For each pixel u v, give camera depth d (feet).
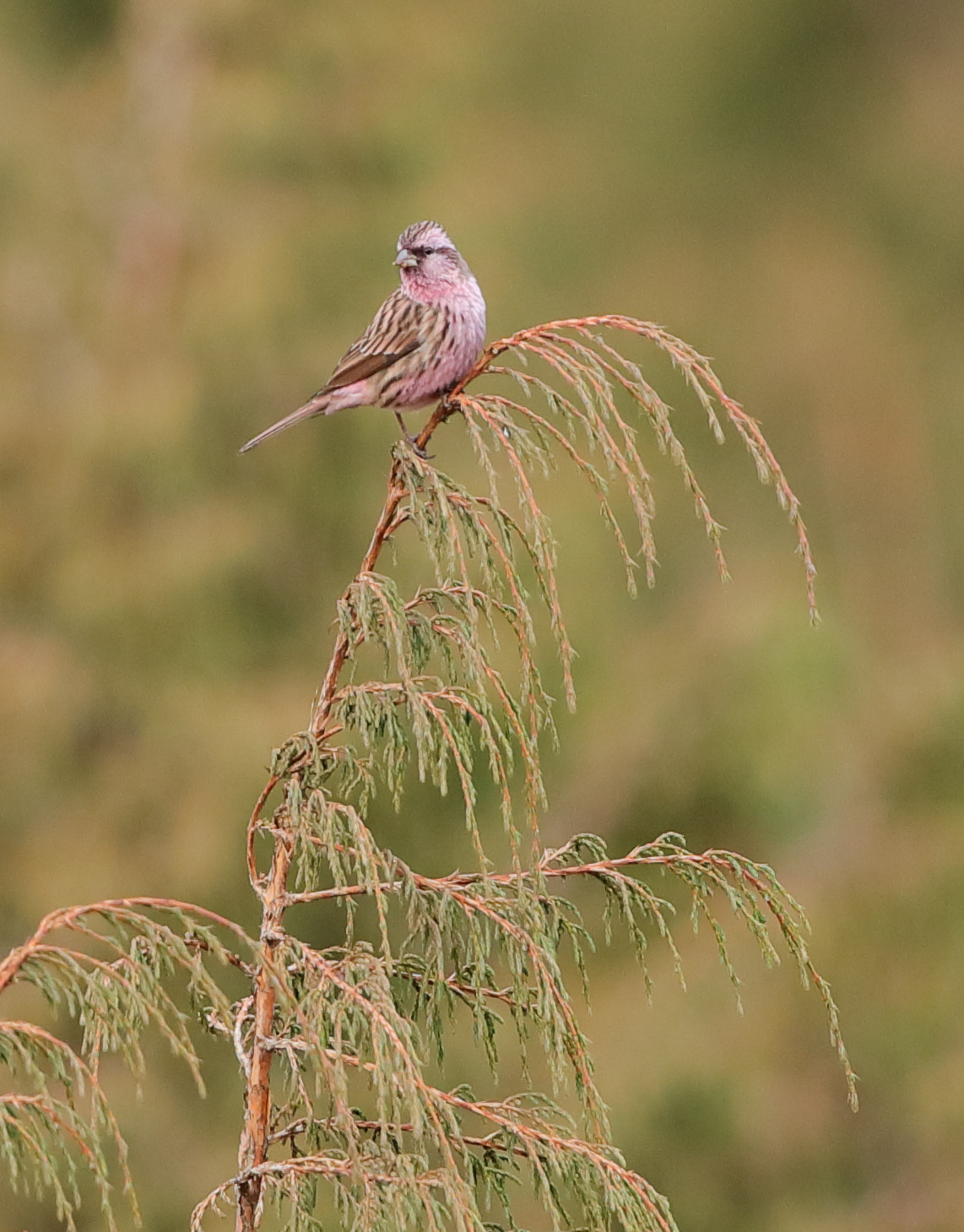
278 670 55.72
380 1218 14.24
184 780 53.52
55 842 53.11
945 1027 46.16
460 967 16.16
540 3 85.10
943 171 88.22
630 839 52.54
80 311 58.80
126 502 56.70
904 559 72.33
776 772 51.47
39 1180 14.15
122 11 63.46
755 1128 45.06
